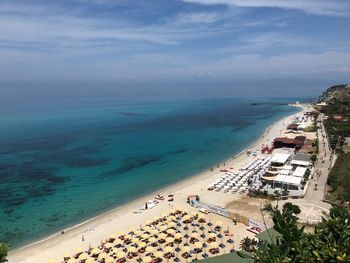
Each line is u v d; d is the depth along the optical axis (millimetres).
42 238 66625
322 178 89875
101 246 60969
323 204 72125
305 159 105062
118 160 125875
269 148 131875
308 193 79062
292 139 135125
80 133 182125
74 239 65438
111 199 87125
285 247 17844
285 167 97812
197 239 61000
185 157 130000
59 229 70500
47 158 128125
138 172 110875
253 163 111312
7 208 81688
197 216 69500
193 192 88250
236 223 66625
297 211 63438
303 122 194000
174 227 65750
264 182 87750
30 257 59250
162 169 114062
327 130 154000
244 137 168500
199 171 110750
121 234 63250
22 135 174875
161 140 163500
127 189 94562
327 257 16672
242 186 88250
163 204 80688
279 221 18969
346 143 129000
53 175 107562
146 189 94125
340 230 18672
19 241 65625
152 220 68188
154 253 54875
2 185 97812
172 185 96812
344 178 81688
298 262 16953
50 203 84688
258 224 63969
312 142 133000
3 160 124750
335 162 102000
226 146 148250
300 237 17828
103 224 71500
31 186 97250
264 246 18984
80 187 96500
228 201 79312
